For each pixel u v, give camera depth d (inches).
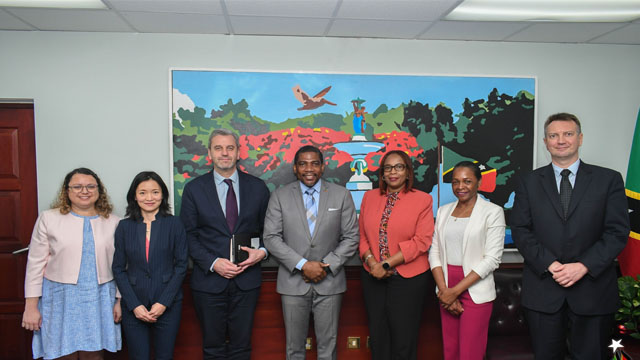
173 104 112.3
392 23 106.3
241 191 99.7
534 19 103.7
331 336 96.0
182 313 112.6
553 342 81.8
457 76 119.3
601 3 93.7
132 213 91.8
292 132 115.9
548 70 123.9
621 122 126.3
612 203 79.6
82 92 112.0
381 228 96.6
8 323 115.5
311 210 99.3
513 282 108.4
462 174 92.0
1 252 115.0
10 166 114.3
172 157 112.4
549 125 83.8
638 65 126.3
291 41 116.4
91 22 104.7
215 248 95.9
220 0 91.4
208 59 114.8
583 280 79.6
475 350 89.8
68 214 91.0
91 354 95.3
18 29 109.6
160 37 113.5
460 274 91.7
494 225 90.9
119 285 89.0
